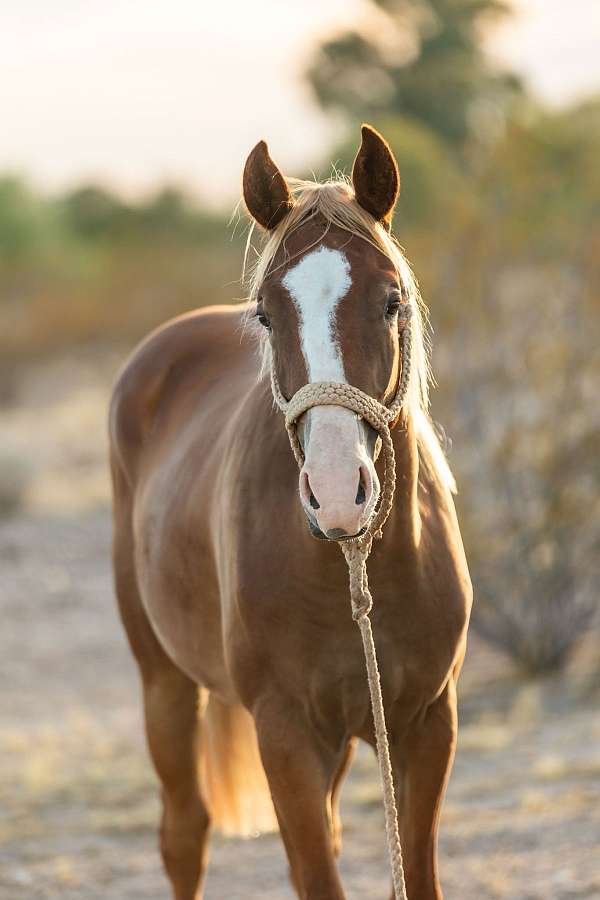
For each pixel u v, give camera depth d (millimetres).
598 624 15047
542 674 14336
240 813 7523
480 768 11273
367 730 5816
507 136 15172
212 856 9898
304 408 4887
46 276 58594
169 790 7633
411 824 5801
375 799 10766
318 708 5668
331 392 4844
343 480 4695
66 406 37781
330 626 5512
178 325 8492
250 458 5887
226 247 54719
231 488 5965
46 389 41188
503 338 14367
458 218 14773
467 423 14344
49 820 10750
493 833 9266
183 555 6730
